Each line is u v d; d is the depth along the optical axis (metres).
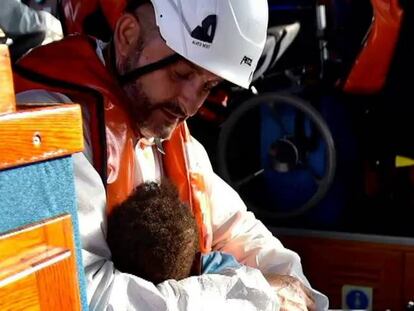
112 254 1.44
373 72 2.81
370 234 2.82
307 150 2.97
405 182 2.96
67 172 0.97
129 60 1.55
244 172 3.08
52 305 0.94
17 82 1.50
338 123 3.00
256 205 3.06
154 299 1.37
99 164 1.45
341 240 2.83
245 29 1.53
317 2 2.97
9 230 0.88
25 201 0.90
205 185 1.82
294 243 2.90
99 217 1.42
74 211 0.99
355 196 3.02
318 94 3.00
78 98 1.48
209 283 1.47
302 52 3.13
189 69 1.52
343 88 2.92
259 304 1.52
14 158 0.87
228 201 1.92
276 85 3.20
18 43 1.97
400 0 2.66
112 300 1.34
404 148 2.90
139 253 1.40
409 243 2.74
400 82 2.81
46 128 0.92
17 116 0.87
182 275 1.46
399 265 2.76
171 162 1.75
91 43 1.58
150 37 1.53
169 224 1.41
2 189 0.87
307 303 1.78
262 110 3.01
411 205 2.97
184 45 1.49
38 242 0.92
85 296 1.03
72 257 0.97
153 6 1.51
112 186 1.49
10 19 1.94
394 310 2.78
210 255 1.65
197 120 3.10
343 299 2.85
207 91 1.58
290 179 3.03
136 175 1.61
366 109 2.94
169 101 1.56
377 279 2.80
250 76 1.58
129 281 1.37
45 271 0.92
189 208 1.53
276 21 3.15
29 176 0.90
